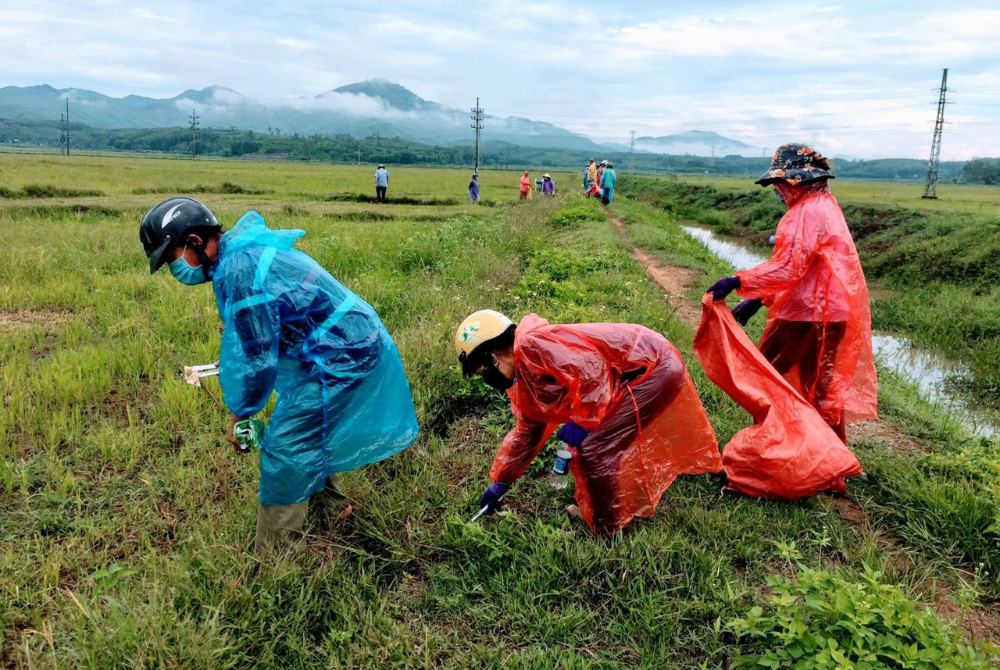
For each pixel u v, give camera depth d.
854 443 4.86
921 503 3.93
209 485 4.25
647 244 14.52
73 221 15.64
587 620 3.12
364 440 3.57
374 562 3.56
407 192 30.05
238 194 26.27
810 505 3.99
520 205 23.61
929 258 15.58
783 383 4.07
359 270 10.21
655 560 3.44
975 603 3.22
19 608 3.17
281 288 3.21
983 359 8.94
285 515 3.43
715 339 4.22
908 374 8.57
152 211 3.27
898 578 3.36
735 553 3.56
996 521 3.56
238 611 3.05
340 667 2.83
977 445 4.93
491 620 3.16
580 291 8.34
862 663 2.58
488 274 9.81
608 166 24.81
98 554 3.59
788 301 4.34
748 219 28.25
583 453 3.57
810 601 2.83
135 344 6.52
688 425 3.75
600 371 3.29
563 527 3.73
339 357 3.38
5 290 8.49
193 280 3.38
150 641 2.74
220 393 5.45
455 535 3.63
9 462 4.48
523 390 3.31
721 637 3.04
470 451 4.69
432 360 5.73
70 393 5.51
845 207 23.02
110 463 4.61
